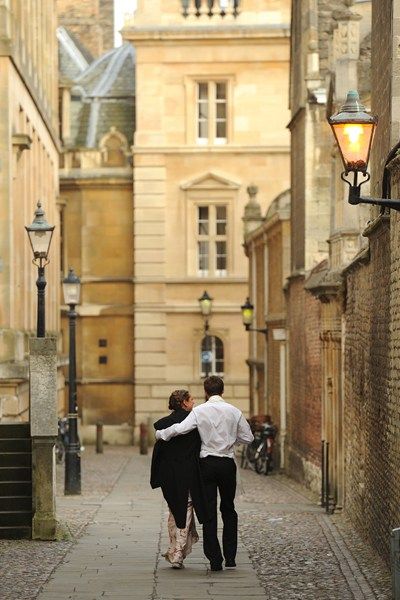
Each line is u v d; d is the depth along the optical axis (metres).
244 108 160.12
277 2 160.12
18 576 44.41
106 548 51.91
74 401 83.56
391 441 47.41
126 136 164.50
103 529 59.16
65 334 162.75
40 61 125.44
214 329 160.12
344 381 69.44
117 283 162.75
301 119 100.69
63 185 163.12
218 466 44.91
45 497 54.56
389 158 45.66
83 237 163.00
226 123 160.38
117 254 163.00
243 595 40.62
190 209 160.25
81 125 166.38
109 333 162.75
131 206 163.00
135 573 44.88
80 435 161.00
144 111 160.50
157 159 160.38
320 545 53.16
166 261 160.50
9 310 95.94
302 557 49.12
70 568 46.16
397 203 40.06
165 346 160.38
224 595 40.62
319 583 42.88
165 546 52.53
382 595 40.47
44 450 54.53
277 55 159.62
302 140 100.12
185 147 159.88
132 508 70.75
